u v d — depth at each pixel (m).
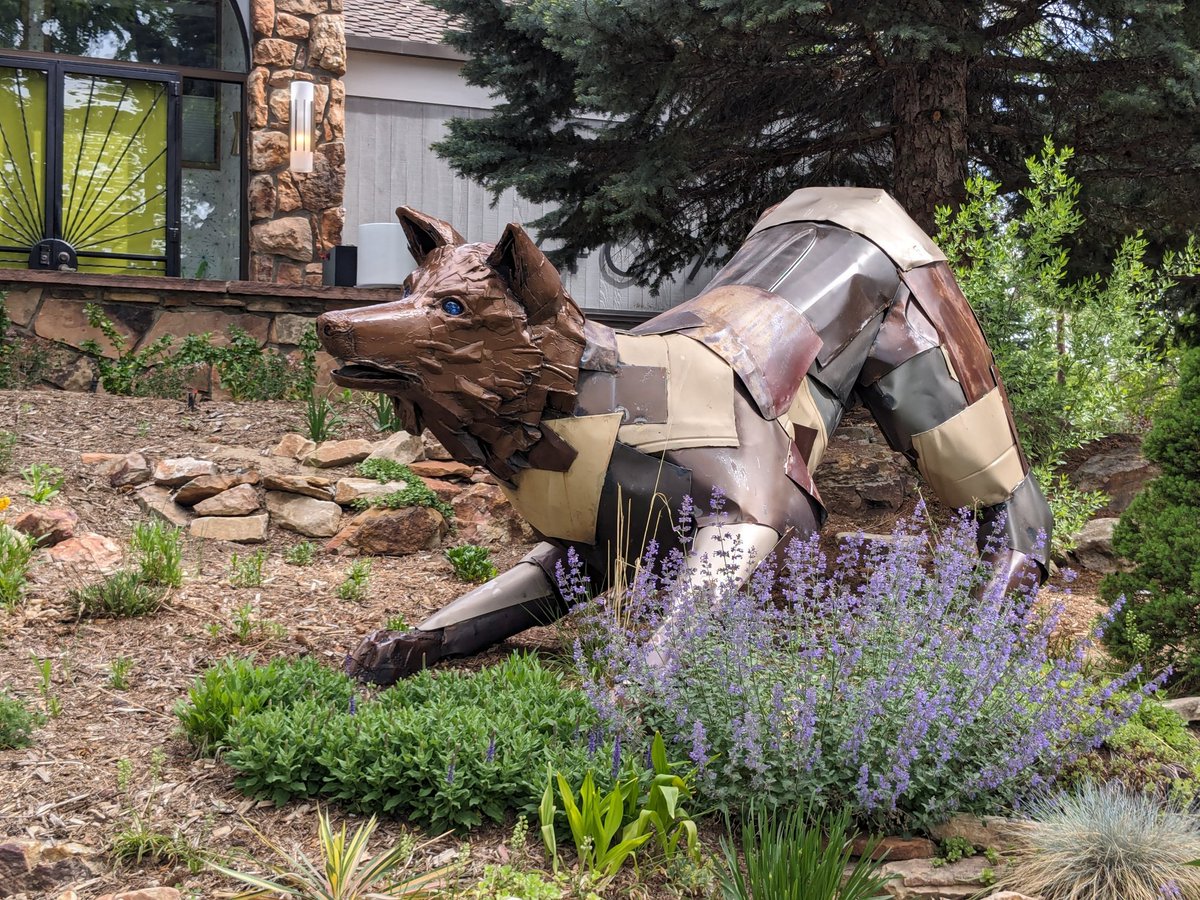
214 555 6.39
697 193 9.92
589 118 13.02
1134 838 3.46
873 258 5.12
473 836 3.40
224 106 12.77
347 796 3.49
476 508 7.28
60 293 9.25
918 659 3.82
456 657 4.75
